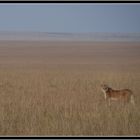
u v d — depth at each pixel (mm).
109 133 40750
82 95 59344
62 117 44719
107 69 107375
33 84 70938
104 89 55531
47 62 139625
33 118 44469
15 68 109000
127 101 54406
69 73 92688
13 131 41031
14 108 49000
